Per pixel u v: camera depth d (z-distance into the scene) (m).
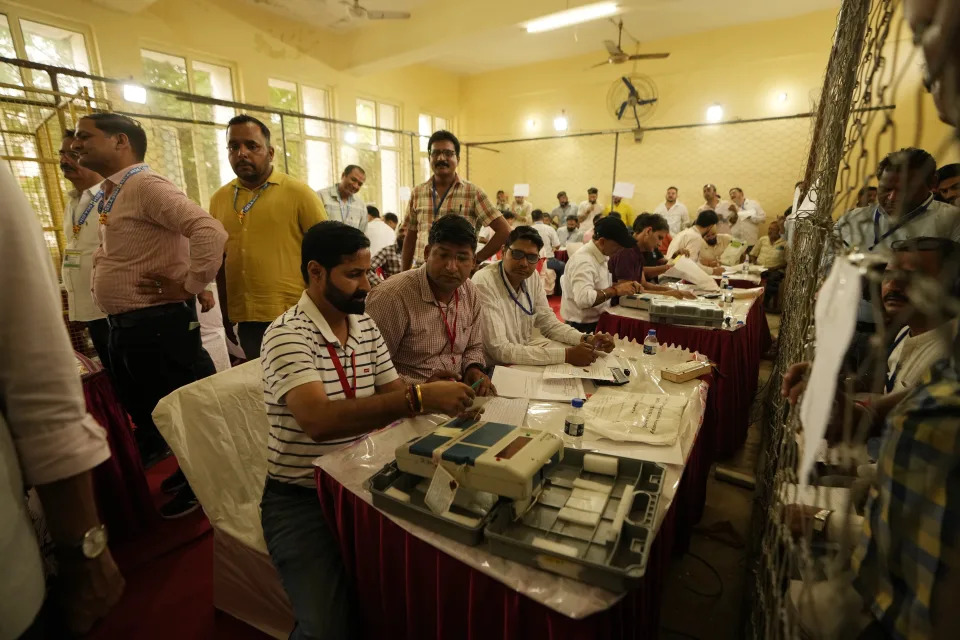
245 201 2.25
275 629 1.40
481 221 2.83
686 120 8.02
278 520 1.24
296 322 1.21
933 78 0.34
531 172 9.80
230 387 1.46
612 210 7.88
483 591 0.84
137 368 2.06
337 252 1.18
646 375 1.71
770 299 5.84
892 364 1.00
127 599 1.59
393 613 1.05
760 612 0.98
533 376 1.68
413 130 9.33
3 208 0.55
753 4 6.65
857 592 0.60
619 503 0.92
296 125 7.41
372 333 1.40
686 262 3.63
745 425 2.76
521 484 0.83
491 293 2.02
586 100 8.89
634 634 0.91
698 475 1.69
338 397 1.25
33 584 0.59
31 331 0.58
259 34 6.57
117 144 1.91
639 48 8.15
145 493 1.93
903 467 0.55
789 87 7.18
